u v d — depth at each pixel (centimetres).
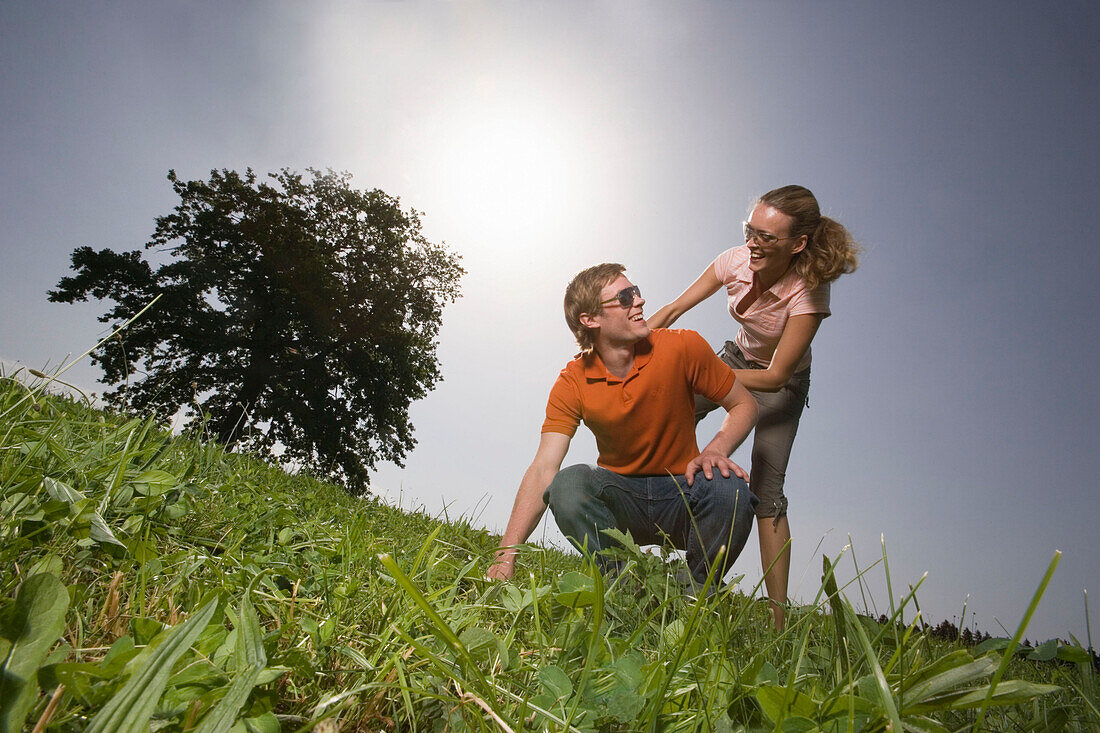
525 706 80
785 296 338
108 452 184
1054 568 59
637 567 154
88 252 2222
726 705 76
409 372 2720
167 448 220
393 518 442
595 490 246
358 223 2644
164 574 122
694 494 245
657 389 252
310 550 173
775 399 345
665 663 93
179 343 2227
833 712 69
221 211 2412
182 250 2414
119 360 2109
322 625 100
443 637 80
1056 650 90
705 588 91
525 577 196
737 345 398
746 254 369
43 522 116
